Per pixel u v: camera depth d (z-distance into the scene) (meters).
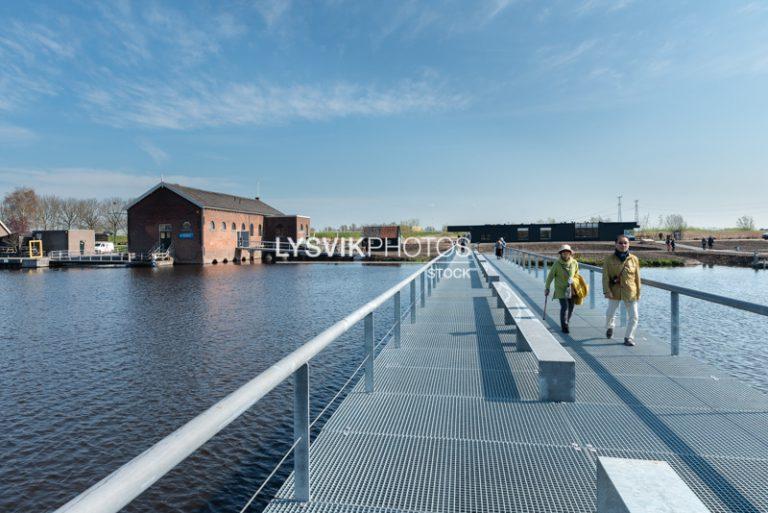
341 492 2.71
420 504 2.59
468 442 3.34
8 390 8.42
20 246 52.72
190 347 11.63
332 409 7.28
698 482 2.76
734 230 84.19
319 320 15.50
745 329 13.34
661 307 17.30
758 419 3.67
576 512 2.51
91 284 28.45
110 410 7.50
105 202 90.44
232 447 6.05
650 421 3.65
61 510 0.93
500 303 8.91
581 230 59.62
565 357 4.12
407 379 4.77
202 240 47.78
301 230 60.56
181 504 4.88
